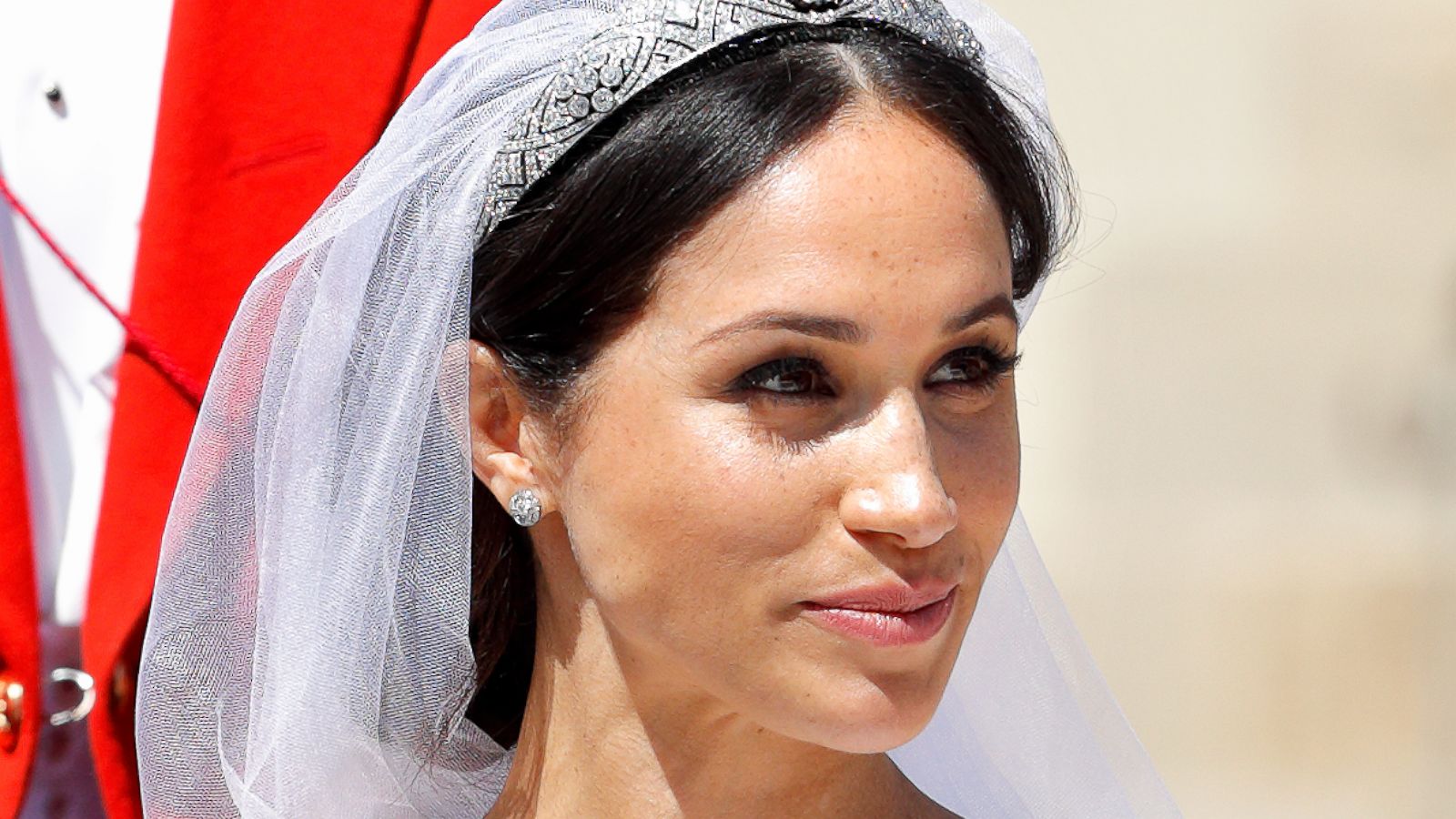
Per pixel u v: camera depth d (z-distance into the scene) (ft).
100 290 31.27
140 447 29.81
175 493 27.68
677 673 23.43
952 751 27.73
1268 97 69.15
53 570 31.09
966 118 22.97
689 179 22.24
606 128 22.85
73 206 31.14
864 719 22.12
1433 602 65.98
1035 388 67.87
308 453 25.57
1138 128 69.10
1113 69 69.26
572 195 22.90
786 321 21.89
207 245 30.14
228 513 26.96
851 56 22.76
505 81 23.94
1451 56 68.80
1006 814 27.71
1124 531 67.05
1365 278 68.64
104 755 29.53
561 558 24.58
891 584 21.93
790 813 24.08
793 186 22.06
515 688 26.94
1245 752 64.64
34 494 31.01
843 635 22.09
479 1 30.68
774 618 22.26
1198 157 68.85
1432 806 63.26
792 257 21.94
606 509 22.93
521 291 23.50
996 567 27.40
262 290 26.58
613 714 24.25
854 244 21.93
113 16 31.12
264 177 30.27
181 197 29.96
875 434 22.04
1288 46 69.26
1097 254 68.23
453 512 24.82
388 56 30.32
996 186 23.40
